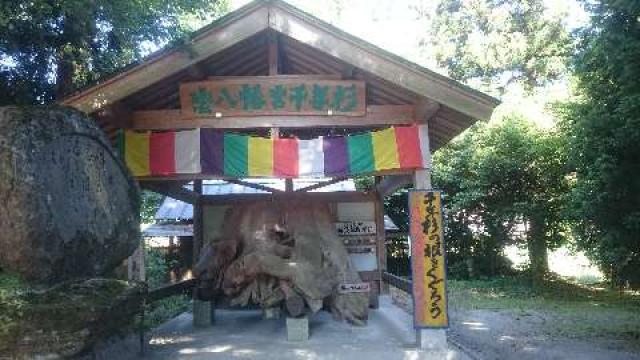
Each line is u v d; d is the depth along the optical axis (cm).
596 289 1706
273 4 684
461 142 1908
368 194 1082
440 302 701
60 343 439
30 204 448
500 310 1370
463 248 2016
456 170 1886
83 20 684
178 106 807
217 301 934
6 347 424
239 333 823
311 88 744
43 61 763
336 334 798
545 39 2417
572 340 984
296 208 938
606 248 1151
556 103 1584
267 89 745
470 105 689
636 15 816
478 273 1980
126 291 539
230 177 737
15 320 428
